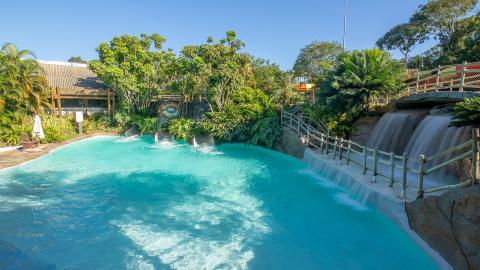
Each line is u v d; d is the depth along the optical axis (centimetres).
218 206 990
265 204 998
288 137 1727
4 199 1049
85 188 1182
